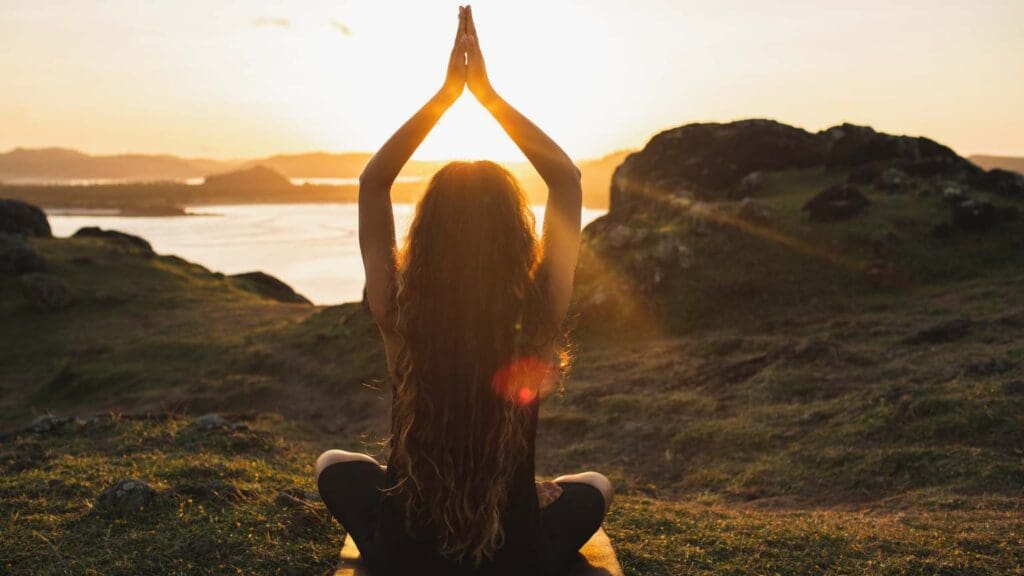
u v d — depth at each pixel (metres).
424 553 2.12
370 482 2.55
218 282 32.66
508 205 2.02
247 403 14.01
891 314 12.95
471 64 2.21
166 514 3.77
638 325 14.71
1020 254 14.77
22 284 25.33
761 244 16.33
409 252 2.02
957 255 15.13
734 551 3.67
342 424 12.29
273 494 4.27
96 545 3.39
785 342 11.88
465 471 2.02
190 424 6.80
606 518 4.24
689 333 14.27
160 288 28.95
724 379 10.70
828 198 17.36
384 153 2.15
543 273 2.11
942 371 8.91
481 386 1.99
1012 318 10.91
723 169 22.75
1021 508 4.95
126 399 15.17
